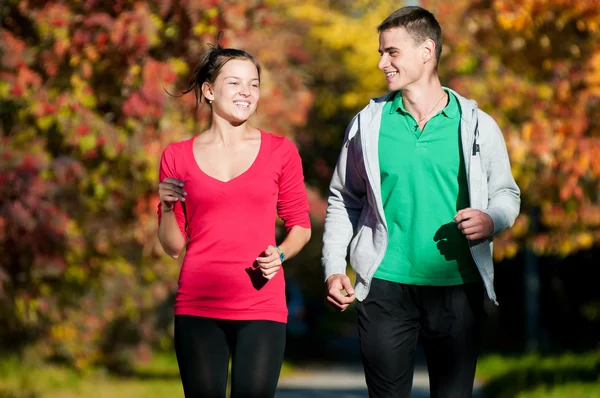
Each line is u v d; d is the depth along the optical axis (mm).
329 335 76250
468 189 9883
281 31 29234
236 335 9500
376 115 10180
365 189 10594
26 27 21547
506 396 23984
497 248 24625
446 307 10023
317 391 28609
